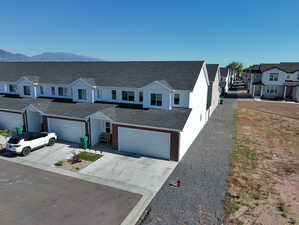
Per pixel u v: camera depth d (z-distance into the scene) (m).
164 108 18.83
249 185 12.09
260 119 29.09
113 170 14.02
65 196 11.14
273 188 11.77
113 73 24.06
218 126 25.44
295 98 45.94
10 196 11.14
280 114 32.28
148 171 13.87
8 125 23.41
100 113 17.53
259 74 52.59
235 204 10.35
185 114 17.31
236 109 36.31
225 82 56.38
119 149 17.44
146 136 16.20
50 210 10.02
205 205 10.30
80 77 24.92
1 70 32.19
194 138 20.48
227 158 15.93
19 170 14.05
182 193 11.35
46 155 16.47
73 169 14.15
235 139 20.48
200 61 22.39
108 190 11.70
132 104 21.08
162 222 9.17
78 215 9.67
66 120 19.42
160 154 16.02
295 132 22.89
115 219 9.41
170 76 21.12
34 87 25.72
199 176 13.18
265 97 50.44
